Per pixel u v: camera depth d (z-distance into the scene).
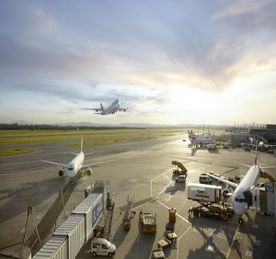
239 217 34.34
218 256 25.97
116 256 25.75
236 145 148.00
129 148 130.38
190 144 158.38
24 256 22.75
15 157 91.69
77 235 23.48
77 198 45.31
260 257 25.89
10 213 38.00
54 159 87.38
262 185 48.91
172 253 26.42
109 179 60.16
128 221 32.53
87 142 156.50
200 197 39.06
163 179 60.56
